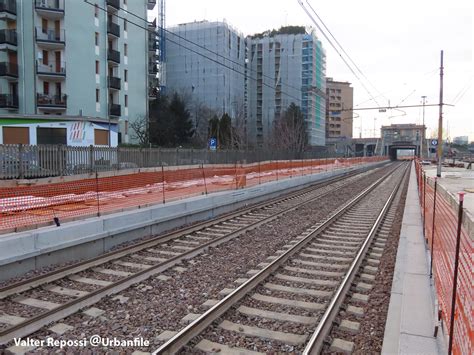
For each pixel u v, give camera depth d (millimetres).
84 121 27922
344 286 6574
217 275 7609
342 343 4891
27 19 38469
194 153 24359
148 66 54656
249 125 73125
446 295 4734
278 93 70062
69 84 40094
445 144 102625
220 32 66688
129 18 47875
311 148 65000
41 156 15828
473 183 28297
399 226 13000
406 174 47750
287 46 68188
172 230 12391
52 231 8508
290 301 6270
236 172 19625
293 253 9148
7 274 7508
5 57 38844
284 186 24422
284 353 4656
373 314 5836
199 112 64188
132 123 46719
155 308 5973
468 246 3736
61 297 6520
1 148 14492
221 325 5355
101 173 14719
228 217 14070
